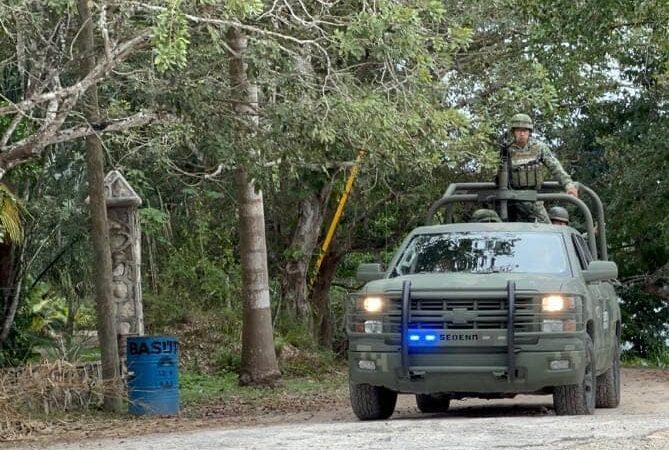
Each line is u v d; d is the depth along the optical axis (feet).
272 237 102.89
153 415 52.03
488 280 38.37
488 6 84.02
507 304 37.37
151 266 83.66
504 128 86.02
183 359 82.84
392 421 36.29
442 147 59.72
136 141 65.10
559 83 92.27
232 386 73.97
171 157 78.95
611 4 76.38
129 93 54.34
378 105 46.57
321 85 48.75
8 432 42.06
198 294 90.84
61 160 68.64
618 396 47.62
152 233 79.30
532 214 48.26
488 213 46.42
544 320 37.37
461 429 31.48
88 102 50.85
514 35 90.79
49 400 48.91
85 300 76.95
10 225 53.42
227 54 50.70
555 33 80.33
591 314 40.27
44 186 68.49
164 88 47.78
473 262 41.75
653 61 98.43
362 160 54.60
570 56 83.41
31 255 69.31
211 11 45.57
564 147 110.01
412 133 52.03
